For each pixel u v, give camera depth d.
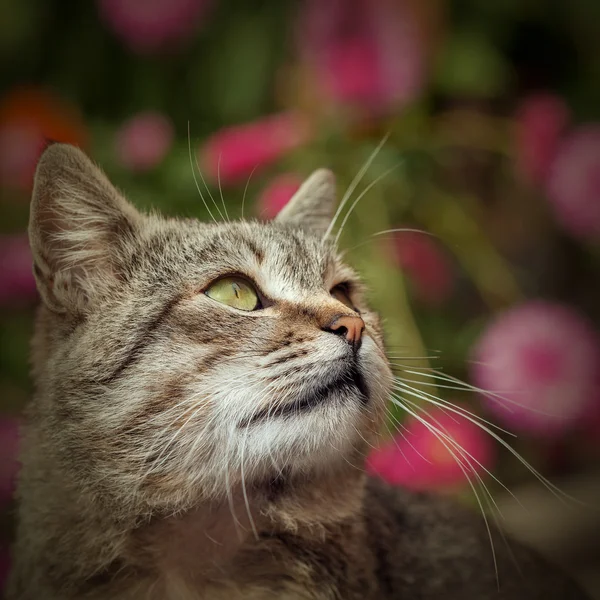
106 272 0.54
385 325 0.65
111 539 0.51
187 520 0.52
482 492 0.70
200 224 0.57
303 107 0.79
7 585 0.57
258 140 0.76
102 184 0.54
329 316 0.52
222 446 0.51
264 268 0.54
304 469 0.52
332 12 0.78
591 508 0.79
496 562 0.59
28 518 0.53
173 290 0.53
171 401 0.51
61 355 0.53
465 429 0.69
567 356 0.72
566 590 0.59
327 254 0.58
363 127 0.78
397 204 0.79
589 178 0.76
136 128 0.78
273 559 0.52
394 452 0.68
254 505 0.52
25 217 0.77
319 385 0.51
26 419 0.55
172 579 0.52
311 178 0.64
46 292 0.53
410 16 0.79
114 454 0.51
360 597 0.53
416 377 0.70
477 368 0.73
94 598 0.52
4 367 0.78
